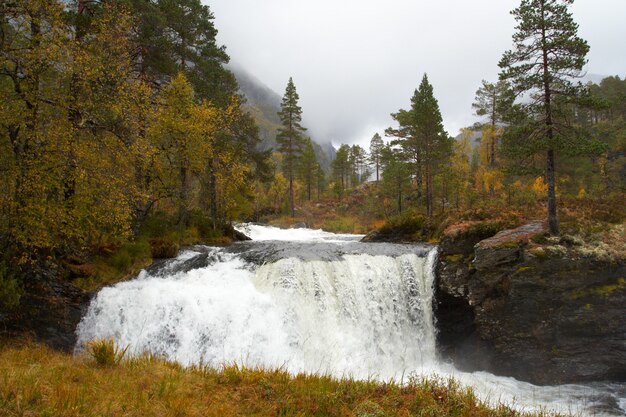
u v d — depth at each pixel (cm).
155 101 1964
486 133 4672
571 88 1498
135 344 1296
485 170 4684
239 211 2772
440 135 3775
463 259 1577
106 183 1341
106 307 1340
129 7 1678
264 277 1541
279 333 1374
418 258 1708
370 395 725
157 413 596
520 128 1570
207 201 2639
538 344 1347
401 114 4512
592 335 1304
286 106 5444
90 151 1314
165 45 2133
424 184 5022
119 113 1498
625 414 1056
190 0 2519
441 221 2388
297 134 5488
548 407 1109
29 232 1181
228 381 773
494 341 1422
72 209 1276
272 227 4362
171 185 2070
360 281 1580
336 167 8469
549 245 1395
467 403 736
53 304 1277
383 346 1532
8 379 658
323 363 1388
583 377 1291
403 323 1595
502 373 1405
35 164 1160
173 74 2303
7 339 1147
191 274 1558
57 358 909
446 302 1605
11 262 1220
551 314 1335
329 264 1573
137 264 1639
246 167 2558
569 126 1534
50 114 1250
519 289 1362
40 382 671
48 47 1163
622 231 1433
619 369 1284
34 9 1162
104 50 1528
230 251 1853
